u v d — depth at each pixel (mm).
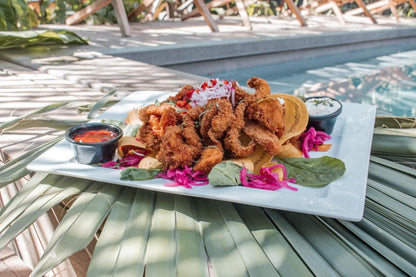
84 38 1776
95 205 405
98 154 492
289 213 405
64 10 2660
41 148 539
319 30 2592
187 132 481
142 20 3072
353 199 396
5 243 360
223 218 392
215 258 339
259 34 2318
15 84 990
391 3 3402
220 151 470
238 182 430
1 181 455
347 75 1877
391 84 1677
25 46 1597
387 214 398
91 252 416
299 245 355
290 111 554
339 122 620
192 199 425
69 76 1065
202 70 1927
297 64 2205
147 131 542
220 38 2111
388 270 333
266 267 327
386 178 468
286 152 506
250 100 524
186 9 3562
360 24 3092
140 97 727
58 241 357
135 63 1305
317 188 435
